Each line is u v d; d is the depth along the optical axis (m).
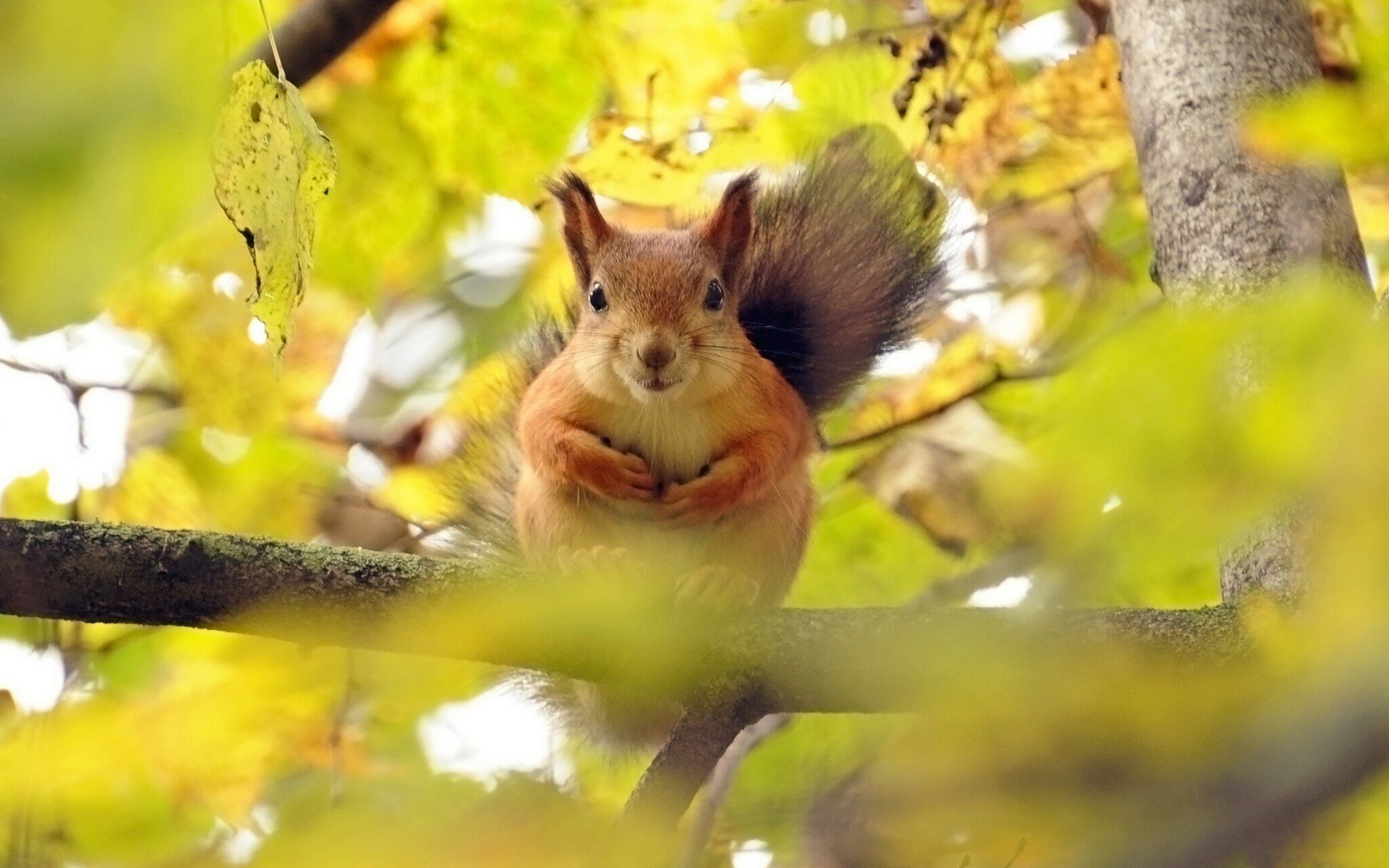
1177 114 10.16
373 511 14.42
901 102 13.90
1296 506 2.78
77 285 2.47
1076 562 2.93
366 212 13.85
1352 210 9.56
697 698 8.08
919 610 7.99
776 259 12.57
